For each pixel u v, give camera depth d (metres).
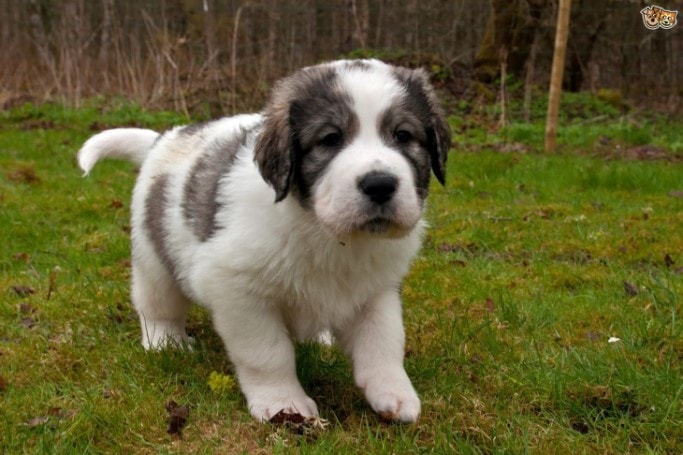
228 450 0.93
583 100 3.83
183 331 1.19
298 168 0.96
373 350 1.00
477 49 4.38
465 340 1.17
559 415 0.99
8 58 4.12
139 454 0.92
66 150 2.84
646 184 2.25
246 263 0.96
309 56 4.12
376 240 0.98
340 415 1.00
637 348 1.12
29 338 1.17
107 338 1.18
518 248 1.61
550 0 4.10
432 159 1.00
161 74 3.70
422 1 4.30
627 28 4.09
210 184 1.02
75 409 0.99
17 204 1.93
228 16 4.14
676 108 3.84
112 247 1.57
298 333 1.04
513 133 3.31
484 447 0.93
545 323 1.23
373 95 0.95
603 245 1.60
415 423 0.96
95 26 4.34
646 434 0.95
